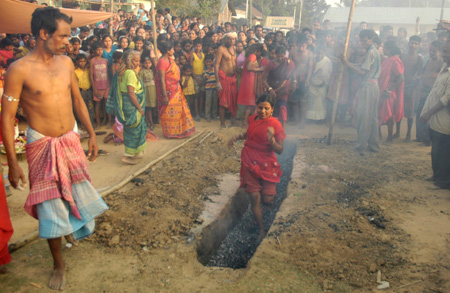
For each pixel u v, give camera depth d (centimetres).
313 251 362
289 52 847
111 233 396
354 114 831
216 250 444
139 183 526
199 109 948
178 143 730
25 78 295
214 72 845
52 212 305
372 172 568
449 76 479
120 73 586
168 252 371
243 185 470
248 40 1049
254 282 323
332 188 507
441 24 736
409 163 608
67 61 328
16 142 635
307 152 666
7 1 716
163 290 317
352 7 640
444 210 445
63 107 316
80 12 838
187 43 912
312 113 847
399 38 1058
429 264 341
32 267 342
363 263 345
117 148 700
